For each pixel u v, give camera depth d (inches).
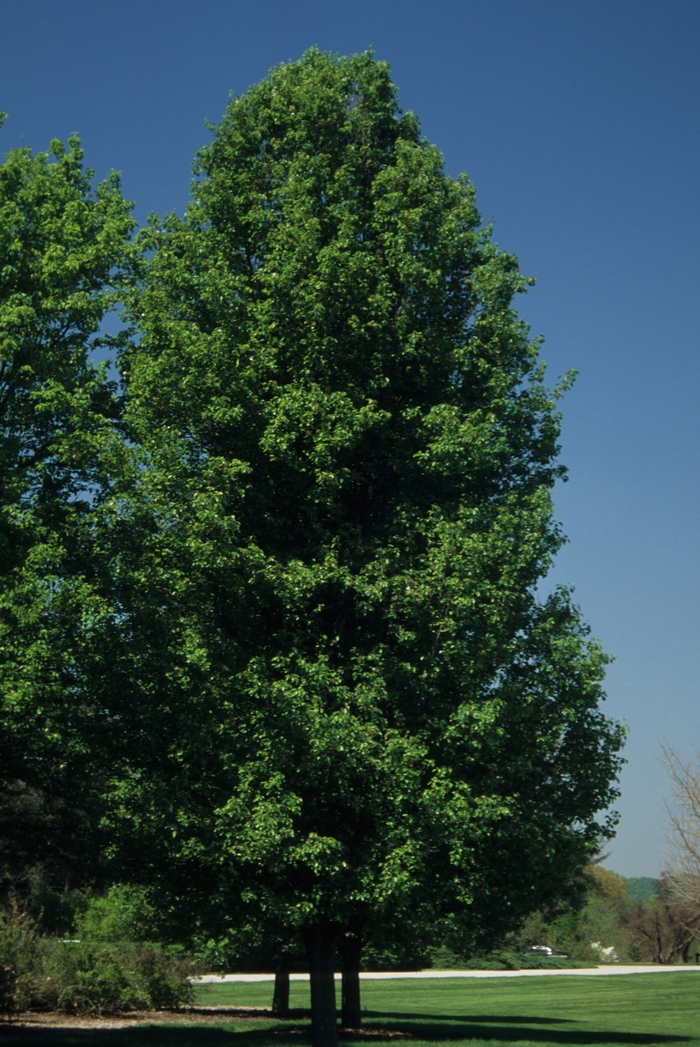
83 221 806.5
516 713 683.4
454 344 771.4
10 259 757.9
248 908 681.6
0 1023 981.8
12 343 707.4
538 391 773.3
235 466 674.8
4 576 667.4
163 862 695.7
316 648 691.4
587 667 703.7
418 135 830.5
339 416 682.8
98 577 674.2
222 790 657.0
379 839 645.9
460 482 733.3
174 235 775.7
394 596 681.0
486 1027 1013.8
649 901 3341.5
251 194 782.5
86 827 759.7
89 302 758.5
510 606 685.9
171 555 681.0
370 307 715.4
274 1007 1160.8
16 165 787.4
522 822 689.0
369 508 762.2
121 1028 941.2
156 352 743.7
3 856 774.5
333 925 717.9
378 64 824.3
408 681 674.2
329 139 803.4
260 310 719.1
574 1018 1168.2
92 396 783.7
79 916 1523.1
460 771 671.8
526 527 705.0
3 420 775.1
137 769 704.4
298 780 633.6
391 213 762.8
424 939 840.9
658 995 1536.7
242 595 683.4
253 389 709.3
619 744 743.1
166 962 1221.1
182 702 658.8
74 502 757.9
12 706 631.2
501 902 738.8
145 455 701.3
